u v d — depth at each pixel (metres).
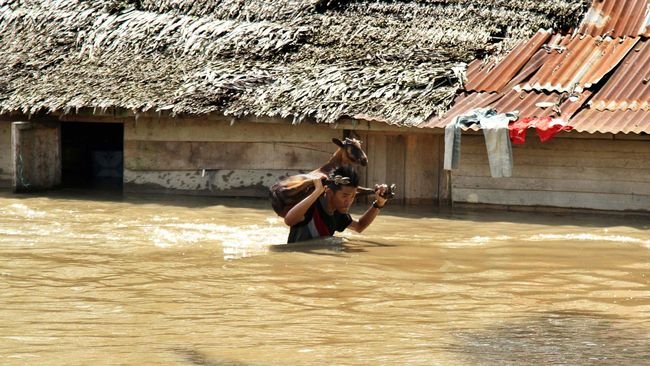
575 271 17.12
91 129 34.69
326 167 19.91
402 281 16.16
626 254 18.88
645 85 25.19
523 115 24.48
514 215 24.56
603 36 27.34
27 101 28.66
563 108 24.64
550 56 26.83
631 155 24.23
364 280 16.19
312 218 19.95
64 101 28.19
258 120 26.39
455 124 24.28
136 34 30.72
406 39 28.16
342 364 11.37
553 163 24.91
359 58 27.77
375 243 19.98
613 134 24.23
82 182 31.78
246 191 28.16
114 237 20.75
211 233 21.38
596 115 24.17
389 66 27.00
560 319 13.66
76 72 29.80
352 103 25.64
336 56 28.06
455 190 25.78
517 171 25.22
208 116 26.95
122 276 16.44
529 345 12.25
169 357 11.61
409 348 12.06
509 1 28.70
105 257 18.20
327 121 25.42
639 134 24.03
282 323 13.33
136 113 27.44
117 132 34.84
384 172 26.89
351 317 13.70
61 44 31.33
